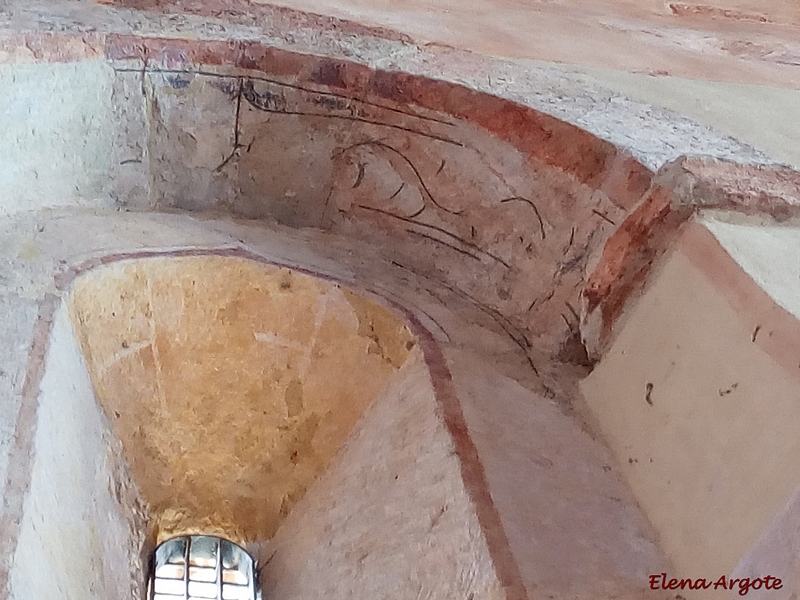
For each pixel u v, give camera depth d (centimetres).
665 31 505
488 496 204
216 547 298
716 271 222
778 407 190
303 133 319
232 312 292
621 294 257
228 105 312
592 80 365
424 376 257
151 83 302
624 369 249
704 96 378
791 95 420
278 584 271
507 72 346
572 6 516
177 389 292
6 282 245
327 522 265
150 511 288
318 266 304
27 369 212
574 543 201
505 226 302
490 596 179
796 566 165
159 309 281
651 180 256
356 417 286
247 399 298
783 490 178
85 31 293
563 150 284
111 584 230
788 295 203
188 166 319
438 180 314
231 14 344
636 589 193
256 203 330
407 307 291
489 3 474
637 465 229
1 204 279
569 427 247
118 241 286
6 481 179
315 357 293
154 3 335
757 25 555
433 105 308
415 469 232
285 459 301
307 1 384
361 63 315
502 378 263
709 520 197
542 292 289
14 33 274
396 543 221
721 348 212
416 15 412
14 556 164
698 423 212
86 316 261
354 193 329
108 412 271
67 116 291
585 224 277
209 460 302
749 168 262
